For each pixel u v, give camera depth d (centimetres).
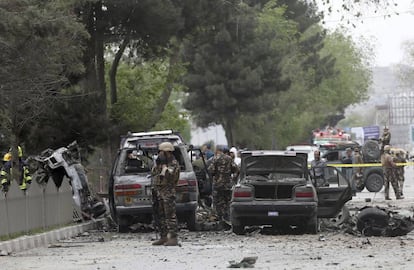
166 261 2523
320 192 3753
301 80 13262
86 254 2845
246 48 10894
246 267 2288
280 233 3716
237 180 3881
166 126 8044
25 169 4178
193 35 7119
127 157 3962
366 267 2223
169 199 3123
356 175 6769
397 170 5972
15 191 3312
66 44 4422
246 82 10962
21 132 5519
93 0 5319
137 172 3947
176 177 3145
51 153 4247
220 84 11112
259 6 10825
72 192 4166
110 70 6769
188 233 3816
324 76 14112
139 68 7269
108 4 5862
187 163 3928
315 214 3588
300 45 13450
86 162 5791
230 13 6975
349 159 6675
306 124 16125
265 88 11294
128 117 6788
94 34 5994
